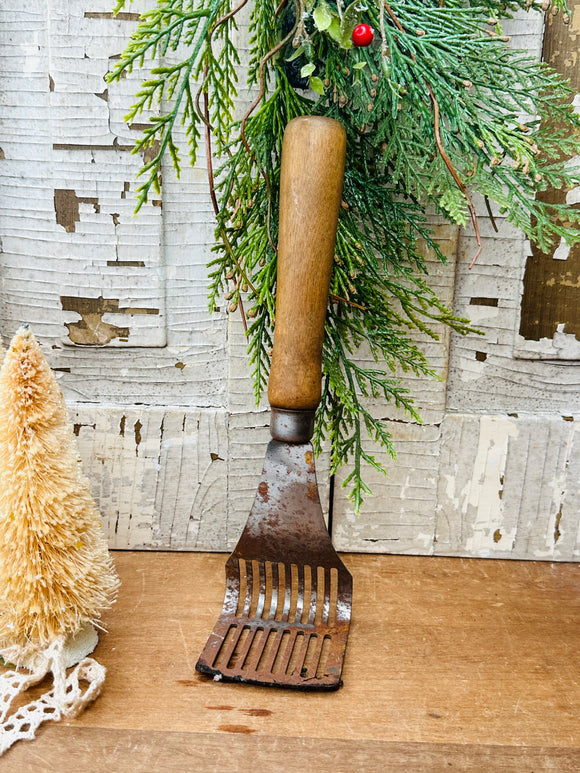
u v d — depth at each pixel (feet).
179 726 0.83
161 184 1.15
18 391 0.89
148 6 1.09
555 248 1.16
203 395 1.23
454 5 0.92
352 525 1.24
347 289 1.04
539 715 0.86
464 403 1.23
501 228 1.16
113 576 1.00
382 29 0.78
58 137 1.13
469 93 1.03
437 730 0.83
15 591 0.88
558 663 0.96
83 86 1.11
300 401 0.88
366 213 1.03
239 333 1.18
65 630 0.92
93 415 1.20
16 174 1.16
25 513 0.88
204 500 1.23
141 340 1.20
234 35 1.08
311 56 0.82
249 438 1.22
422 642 1.00
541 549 1.24
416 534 1.24
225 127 0.97
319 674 0.90
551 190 1.14
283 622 0.99
